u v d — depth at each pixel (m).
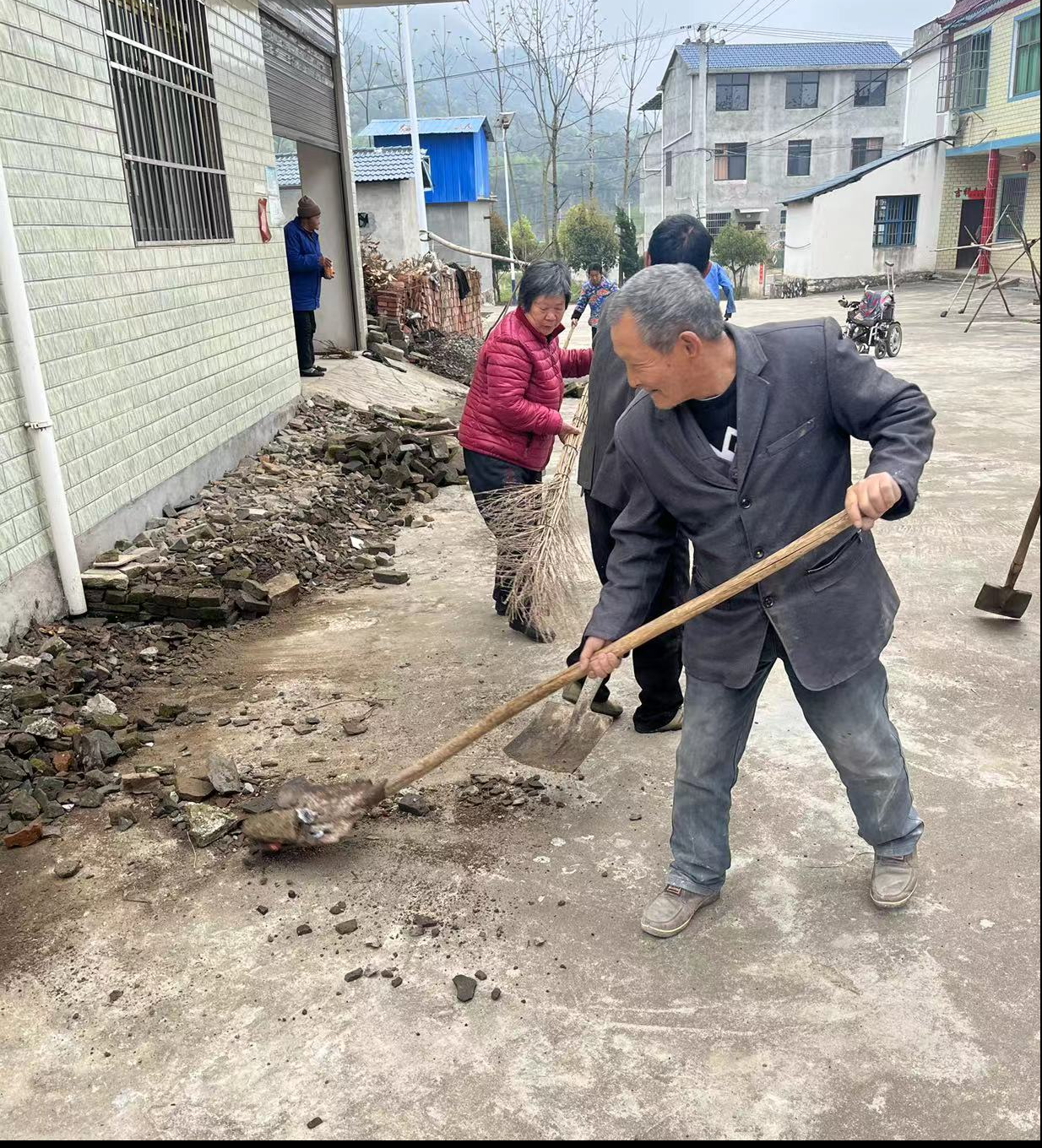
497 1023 2.36
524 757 3.37
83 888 2.93
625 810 3.26
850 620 2.36
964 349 15.09
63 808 3.34
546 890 2.86
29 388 4.41
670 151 46.62
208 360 6.91
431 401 11.36
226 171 7.55
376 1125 2.09
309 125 10.76
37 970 2.59
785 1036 2.29
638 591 2.59
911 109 32.78
